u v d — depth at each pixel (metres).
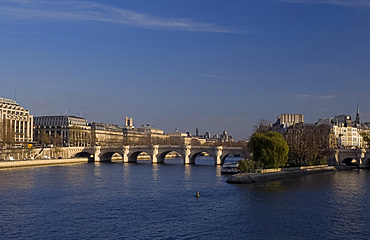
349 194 134.88
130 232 87.69
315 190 143.00
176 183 161.75
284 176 180.00
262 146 183.38
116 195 130.75
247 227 92.31
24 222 94.94
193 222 96.00
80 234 86.06
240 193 135.38
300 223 96.25
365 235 87.44
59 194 130.88
